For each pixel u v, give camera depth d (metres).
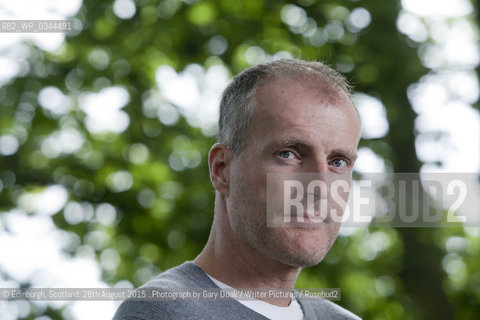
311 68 2.75
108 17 12.37
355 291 13.02
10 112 12.82
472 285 14.25
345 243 12.66
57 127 12.94
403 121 11.59
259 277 2.81
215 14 12.45
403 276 12.17
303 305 3.01
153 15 12.50
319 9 12.18
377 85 11.75
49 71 12.80
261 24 12.41
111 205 12.78
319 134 2.63
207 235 12.41
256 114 2.68
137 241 12.57
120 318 2.67
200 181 12.80
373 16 11.88
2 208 12.39
